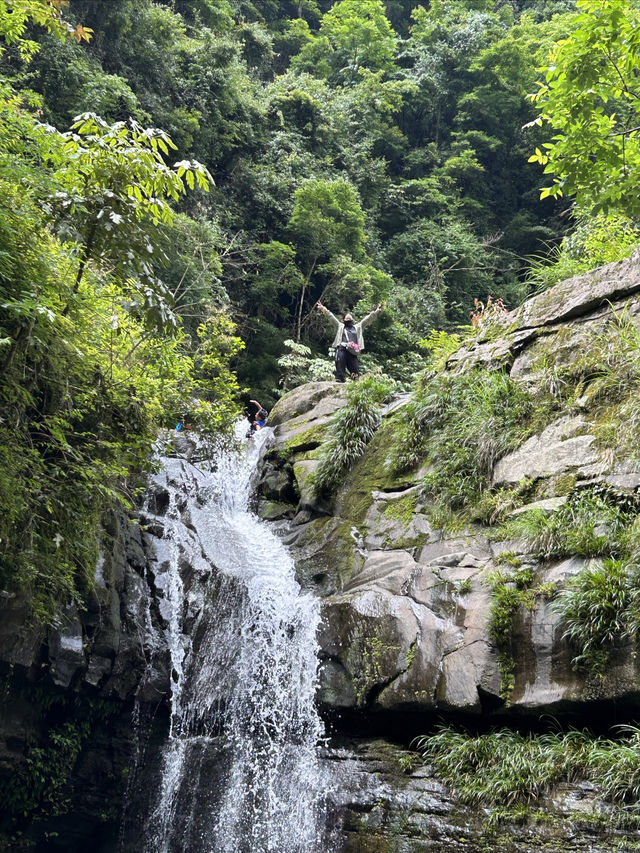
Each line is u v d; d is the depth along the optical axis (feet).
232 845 23.86
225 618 28.22
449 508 27.20
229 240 85.10
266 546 32.83
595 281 28.14
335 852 21.66
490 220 121.60
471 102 126.82
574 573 21.36
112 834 25.16
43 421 22.95
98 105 67.41
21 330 20.47
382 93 121.29
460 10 145.69
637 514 21.34
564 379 26.68
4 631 20.88
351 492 32.07
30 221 20.21
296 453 37.09
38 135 20.57
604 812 17.81
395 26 159.74
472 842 19.34
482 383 28.94
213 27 109.29
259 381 79.66
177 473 33.65
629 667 19.03
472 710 21.71
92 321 24.45
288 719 26.03
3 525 20.13
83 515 23.68
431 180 114.52
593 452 23.81
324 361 70.33
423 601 24.84
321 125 106.63
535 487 24.90
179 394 33.45
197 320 63.87
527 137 124.57
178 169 22.38
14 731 21.93
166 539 29.45
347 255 89.15
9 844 22.79
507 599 22.24
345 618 26.04
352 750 24.22
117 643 24.81
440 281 98.78
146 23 83.05
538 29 132.57
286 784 24.11
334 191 89.20
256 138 97.86
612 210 32.04
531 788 19.31
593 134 30.27
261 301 85.35
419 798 21.16
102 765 24.81
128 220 22.07
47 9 23.47
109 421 26.11
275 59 135.33
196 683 26.84
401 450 30.91
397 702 23.45
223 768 25.54
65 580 22.25
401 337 84.33
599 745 19.36
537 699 20.56
